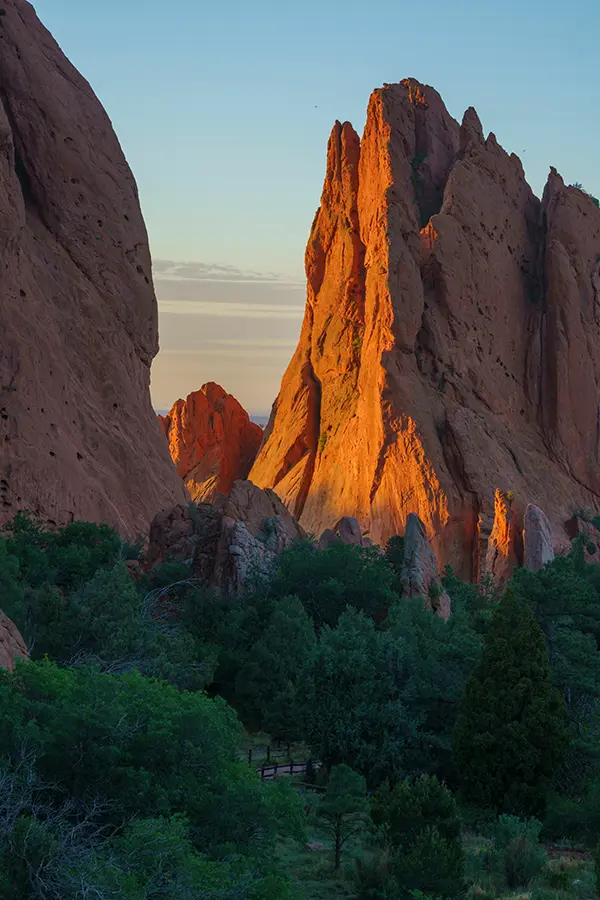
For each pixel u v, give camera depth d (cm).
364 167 14512
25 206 8731
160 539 6988
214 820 2648
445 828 3378
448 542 11919
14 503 7331
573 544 10544
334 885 3206
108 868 2222
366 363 13138
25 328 7800
